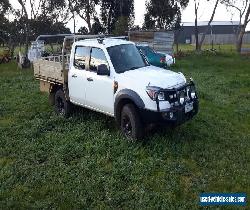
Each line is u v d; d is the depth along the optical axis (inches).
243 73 803.4
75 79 380.5
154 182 261.4
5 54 1192.2
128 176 269.6
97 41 366.3
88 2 1510.8
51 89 431.5
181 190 249.8
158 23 1710.1
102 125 367.9
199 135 346.0
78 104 386.6
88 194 247.8
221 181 259.6
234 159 294.7
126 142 325.7
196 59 1195.3
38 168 290.2
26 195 251.4
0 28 1390.3
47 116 423.2
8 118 429.7
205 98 509.7
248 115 425.1
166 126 322.7
